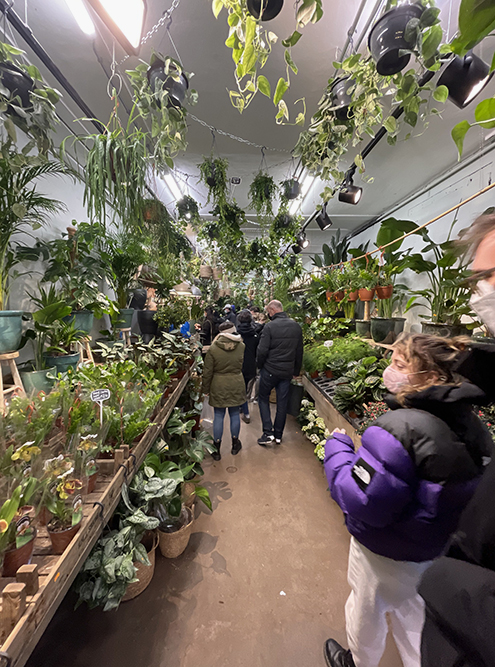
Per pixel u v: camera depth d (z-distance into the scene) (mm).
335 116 1488
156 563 1736
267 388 3160
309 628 1411
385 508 835
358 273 3643
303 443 3254
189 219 3154
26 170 1553
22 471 925
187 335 3484
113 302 2301
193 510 2047
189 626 1409
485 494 422
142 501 1575
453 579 423
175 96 1375
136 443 1543
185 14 1445
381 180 3395
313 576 1677
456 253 608
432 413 860
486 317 537
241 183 3648
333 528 2029
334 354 3311
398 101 1237
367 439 911
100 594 1271
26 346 1943
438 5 1427
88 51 1657
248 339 3951
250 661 1280
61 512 922
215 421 2910
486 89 1897
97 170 1513
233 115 2223
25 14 1419
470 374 618
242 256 3320
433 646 443
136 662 1264
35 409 1133
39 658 1266
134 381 1875
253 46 987
